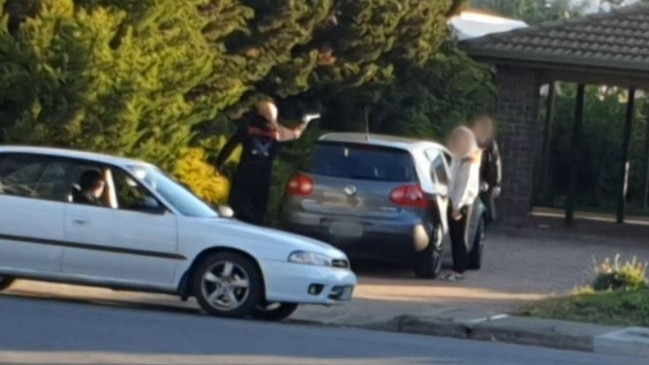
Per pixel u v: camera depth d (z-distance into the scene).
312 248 19.92
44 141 23.84
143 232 19.72
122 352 15.52
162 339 16.72
